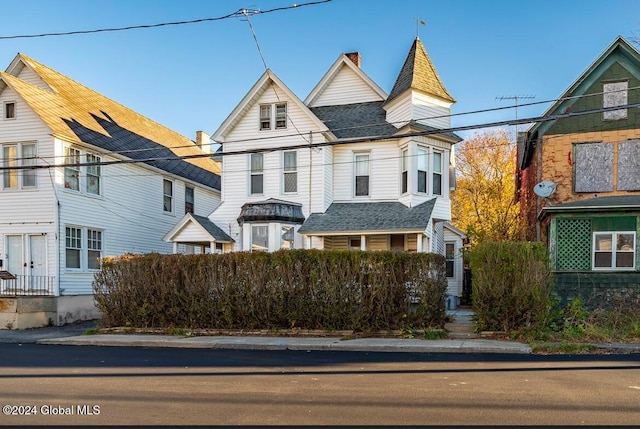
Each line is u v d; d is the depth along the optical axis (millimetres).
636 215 14250
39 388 6629
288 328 12398
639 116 15266
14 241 17062
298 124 17859
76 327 15883
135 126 24406
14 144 17266
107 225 19422
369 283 11867
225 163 18516
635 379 6988
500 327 11172
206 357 9305
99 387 6656
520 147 21219
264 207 17062
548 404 5641
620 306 11625
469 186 30875
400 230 15586
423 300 11742
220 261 12977
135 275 13570
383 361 8703
